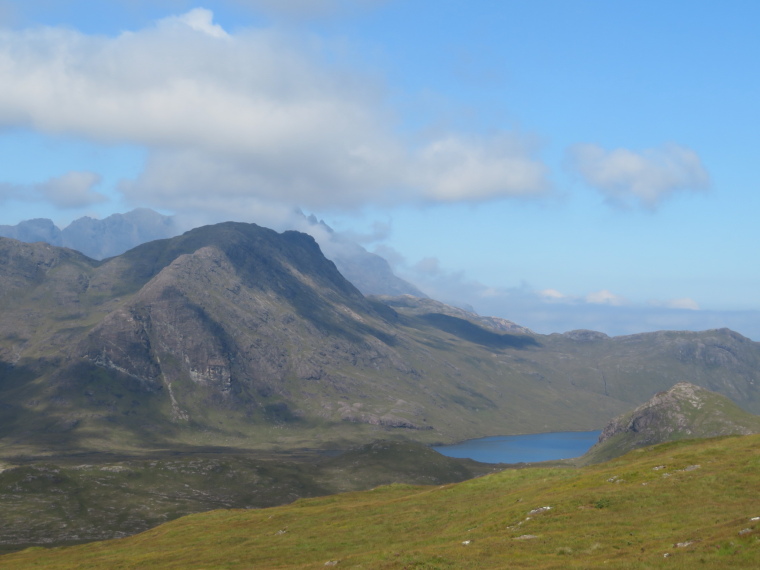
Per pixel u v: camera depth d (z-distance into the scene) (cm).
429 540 8306
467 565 6131
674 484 8400
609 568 5272
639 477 9331
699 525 6550
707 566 4978
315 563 7725
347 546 9019
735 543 5328
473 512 9756
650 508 7606
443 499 11488
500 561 6178
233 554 9456
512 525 8088
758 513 6309
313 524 11006
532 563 5931
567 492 9312
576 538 6762
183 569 8850
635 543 6281
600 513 7744
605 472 10469
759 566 4759
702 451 10375
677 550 5569
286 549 9306
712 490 7888
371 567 6531
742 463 8962
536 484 11156
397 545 8400
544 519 7894
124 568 9862
